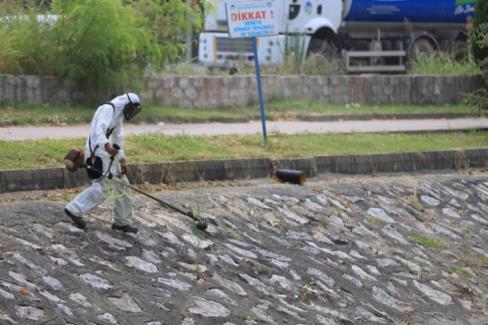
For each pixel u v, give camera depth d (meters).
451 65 43.72
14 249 17.23
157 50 32.97
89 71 32.19
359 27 47.59
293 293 19.50
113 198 18.39
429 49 49.09
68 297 16.53
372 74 43.62
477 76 41.53
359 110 37.19
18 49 32.16
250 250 20.38
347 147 28.08
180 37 35.28
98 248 18.25
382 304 20.59
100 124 18.16
